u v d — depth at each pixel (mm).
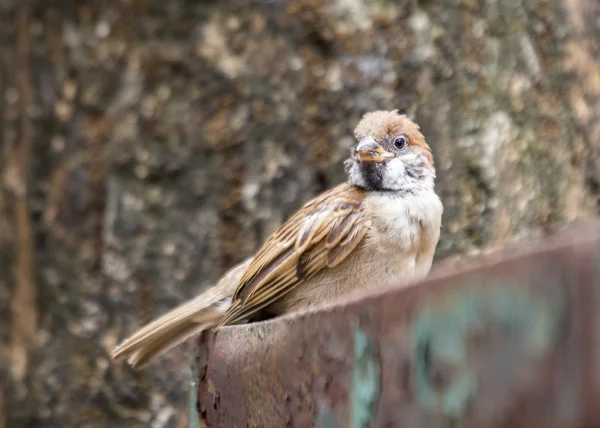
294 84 11062
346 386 3254
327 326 3473
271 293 7320
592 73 12305
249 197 11047
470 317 2391
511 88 11500
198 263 11086
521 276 2168
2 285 12070
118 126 11406
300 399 3760
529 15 11734
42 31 11953
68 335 11406
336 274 7285
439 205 7461
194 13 11227
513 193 11273
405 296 2779
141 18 11359
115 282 11242
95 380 11141
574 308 2004
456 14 11312
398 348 2816
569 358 2008
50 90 11859
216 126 11141
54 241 11695
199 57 11203
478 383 2344
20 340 11805
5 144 12336
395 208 7211
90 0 11648
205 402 5516
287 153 11047
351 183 7520
